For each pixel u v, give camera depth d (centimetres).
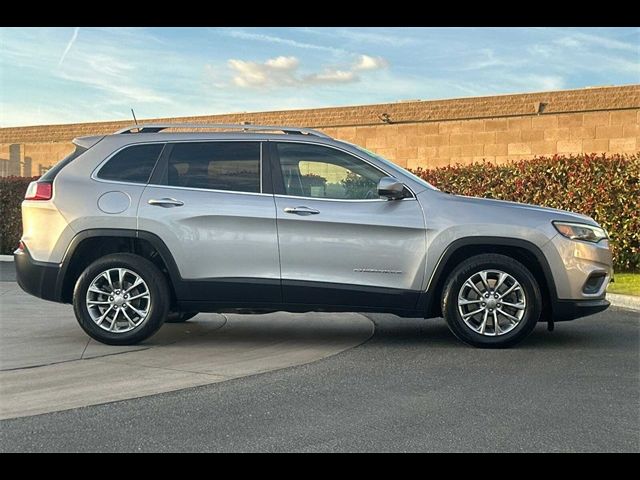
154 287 680
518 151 1577
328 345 703
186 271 679
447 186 1492
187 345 702
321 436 429
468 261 673
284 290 674
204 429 441
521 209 684
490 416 466
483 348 680
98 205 684
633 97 1462
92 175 697
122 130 718
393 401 501
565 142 1527
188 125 712
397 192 659
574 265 670
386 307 679
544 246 669
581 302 676
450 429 441
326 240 671
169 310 703
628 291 1077
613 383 551
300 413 473
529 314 669
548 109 1541
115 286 690
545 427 445
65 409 482
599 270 679
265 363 620
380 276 674
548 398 509
